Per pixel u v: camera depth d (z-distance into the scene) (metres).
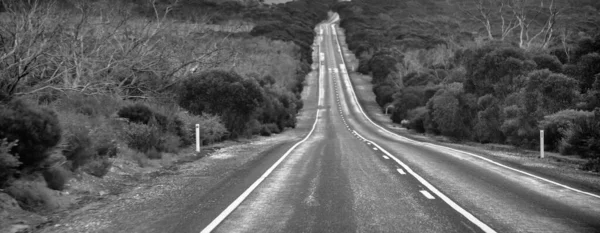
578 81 27.52
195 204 8.38
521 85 29.22
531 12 97.25
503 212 7.79
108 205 8.42
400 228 6.66
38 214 7.73
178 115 21.73
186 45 32.72
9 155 8.00
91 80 22.50
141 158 14.14
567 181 11.76
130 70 27.17
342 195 9.30
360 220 7.14
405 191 9.82
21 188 8.23
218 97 29.64
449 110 34.94
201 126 23.72
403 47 121.12
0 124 8.64
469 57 35.09
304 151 20.39
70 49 21.89
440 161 16.16
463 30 111.00
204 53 32.56
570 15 84.12
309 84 115.88
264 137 37.41
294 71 102.94
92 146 11.28
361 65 130.75
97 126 14.66
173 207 8.13
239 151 20.28
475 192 9.79
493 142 30.22
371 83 116.94
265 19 148.38
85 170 10.96
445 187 10.41
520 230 6.59
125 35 27.89
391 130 55.19
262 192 9.62
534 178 12.21
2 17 18.17
